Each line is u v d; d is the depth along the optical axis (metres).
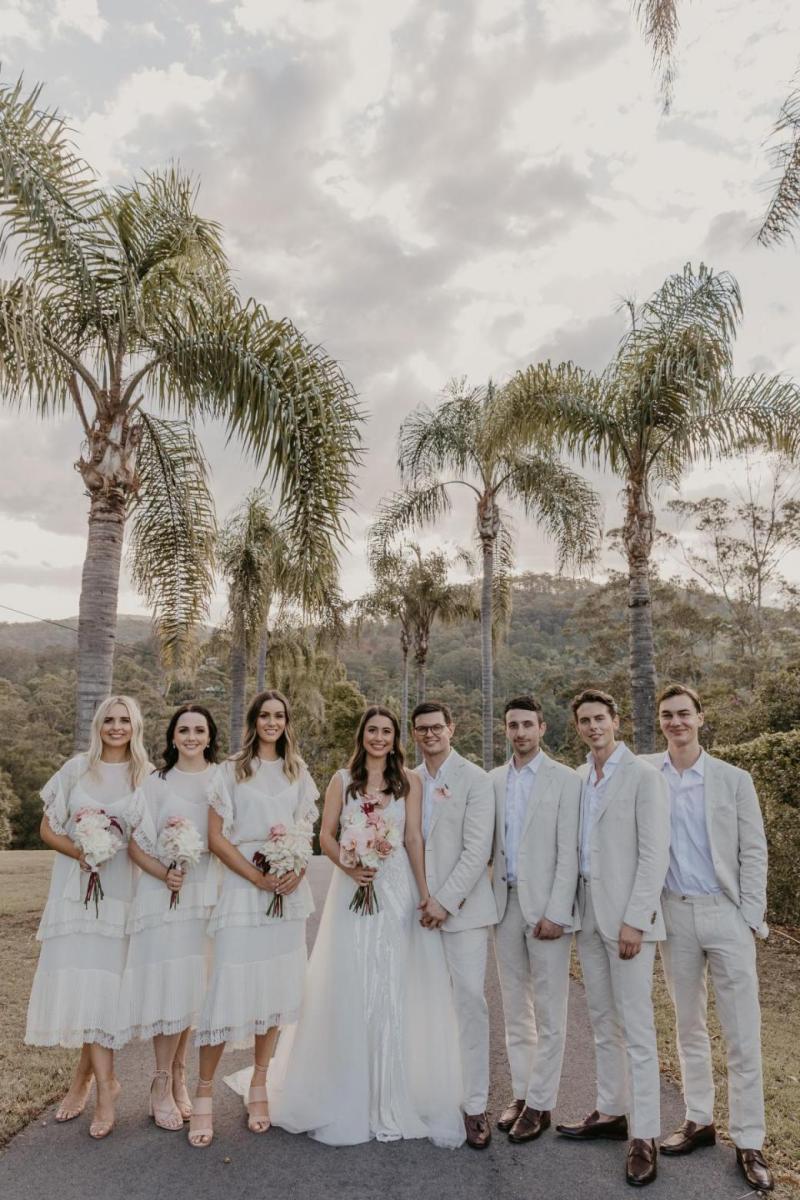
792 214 7.05
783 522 29.14
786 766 8.52
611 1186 3.24
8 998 5.63
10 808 39.00
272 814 3.94
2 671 68.12
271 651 25.22
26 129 6.40
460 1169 3.37
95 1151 3.44
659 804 3.71
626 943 3.57
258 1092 3.76
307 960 4.18
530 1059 3.97
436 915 3.93
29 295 6.59
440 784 4.17
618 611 32.41
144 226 7.47
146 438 8.96
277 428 6.86
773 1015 5.83
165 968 3.72
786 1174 3.36
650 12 7.37
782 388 10.01
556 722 37.50
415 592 25.45
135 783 3.93
